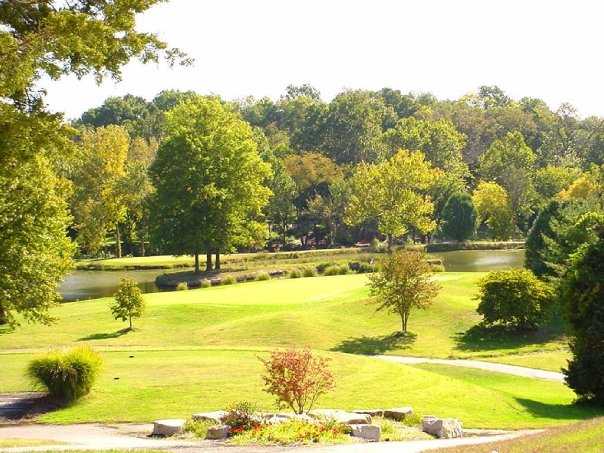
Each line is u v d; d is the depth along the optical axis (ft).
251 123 597.11
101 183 307.99
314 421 58.70
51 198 108.17
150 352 104.17
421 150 405.59
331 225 362.94
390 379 82.89
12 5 48.75
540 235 162.81
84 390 72.38
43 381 71.56
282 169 358.23
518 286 136.26
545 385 98.48
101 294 210.38
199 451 47.52
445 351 125.90
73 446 50.62
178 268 277.44
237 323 140.05
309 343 129.39
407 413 65.67
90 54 47.73
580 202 163.53
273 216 367.66
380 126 480.23
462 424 67.92
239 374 83.20
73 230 333.83
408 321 144.97
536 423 70.44
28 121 48.11
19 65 43.75
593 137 478.59
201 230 232.73
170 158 238.27
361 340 133.49
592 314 87.86
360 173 330.95
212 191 227.81
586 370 84.53
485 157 411.13
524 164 399.85
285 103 611.88
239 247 342.23
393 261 136.77
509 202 361.92
